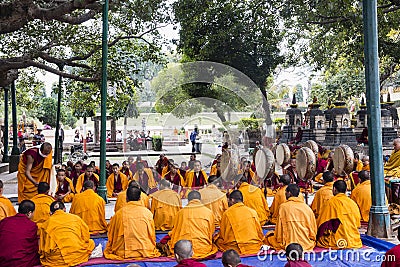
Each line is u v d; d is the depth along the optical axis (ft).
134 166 27.43
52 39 57.00
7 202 26.02
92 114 103.45
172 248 22.94
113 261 22.20
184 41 66.39
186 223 22.97
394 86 134.82
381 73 86.99
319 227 24.12
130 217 22.75
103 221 28.58
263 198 30.58
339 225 23.62
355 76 120.06
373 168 26.43
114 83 62.69
